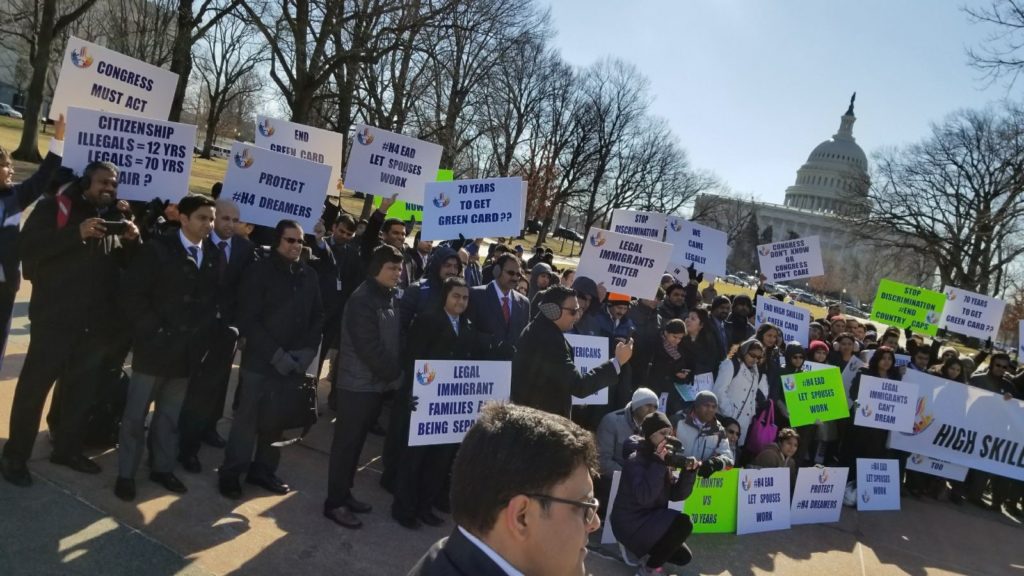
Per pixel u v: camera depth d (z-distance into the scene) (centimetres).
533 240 5794
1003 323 3962
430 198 729
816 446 901
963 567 672
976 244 3706
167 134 546
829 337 1100
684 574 532
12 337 724
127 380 540
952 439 862
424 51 2000
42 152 2895
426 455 514
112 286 473
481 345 532
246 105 7125
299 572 410
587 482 141
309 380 491
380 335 475
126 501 448
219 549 417
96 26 3588
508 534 136
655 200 5831
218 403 577
